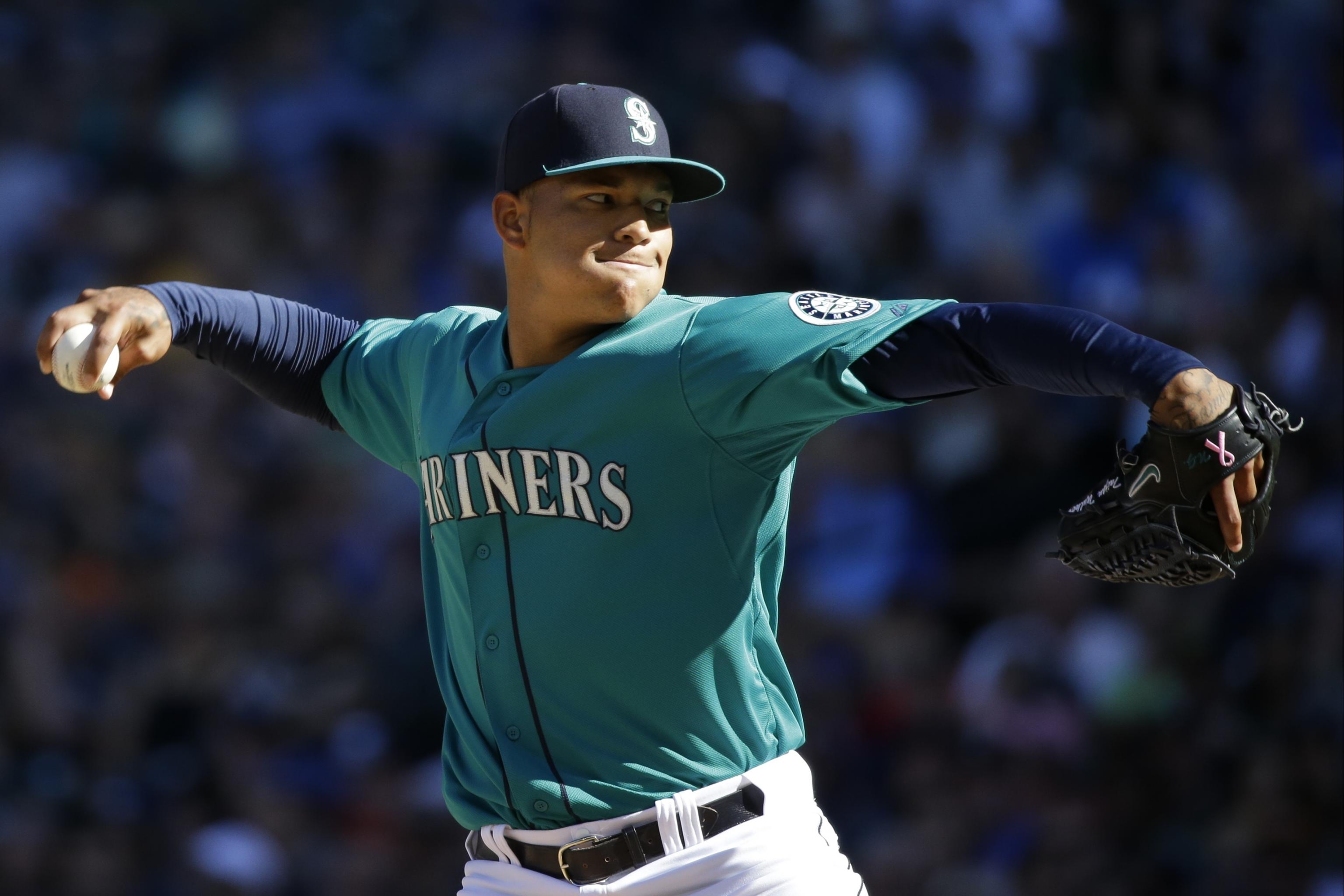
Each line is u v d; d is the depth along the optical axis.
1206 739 27.48
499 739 10.57
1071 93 38.16
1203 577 9.55
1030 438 32.09
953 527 31.91
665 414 10.04
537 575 10.34
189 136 42.97
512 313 10.76
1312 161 35.53
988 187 36.72
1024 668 28.73
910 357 9.71
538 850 10.67
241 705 31.97
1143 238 34.91
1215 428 8.91
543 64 42.88
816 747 29.16
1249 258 34.00
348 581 34.47
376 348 11.99
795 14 42.47
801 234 37.50
